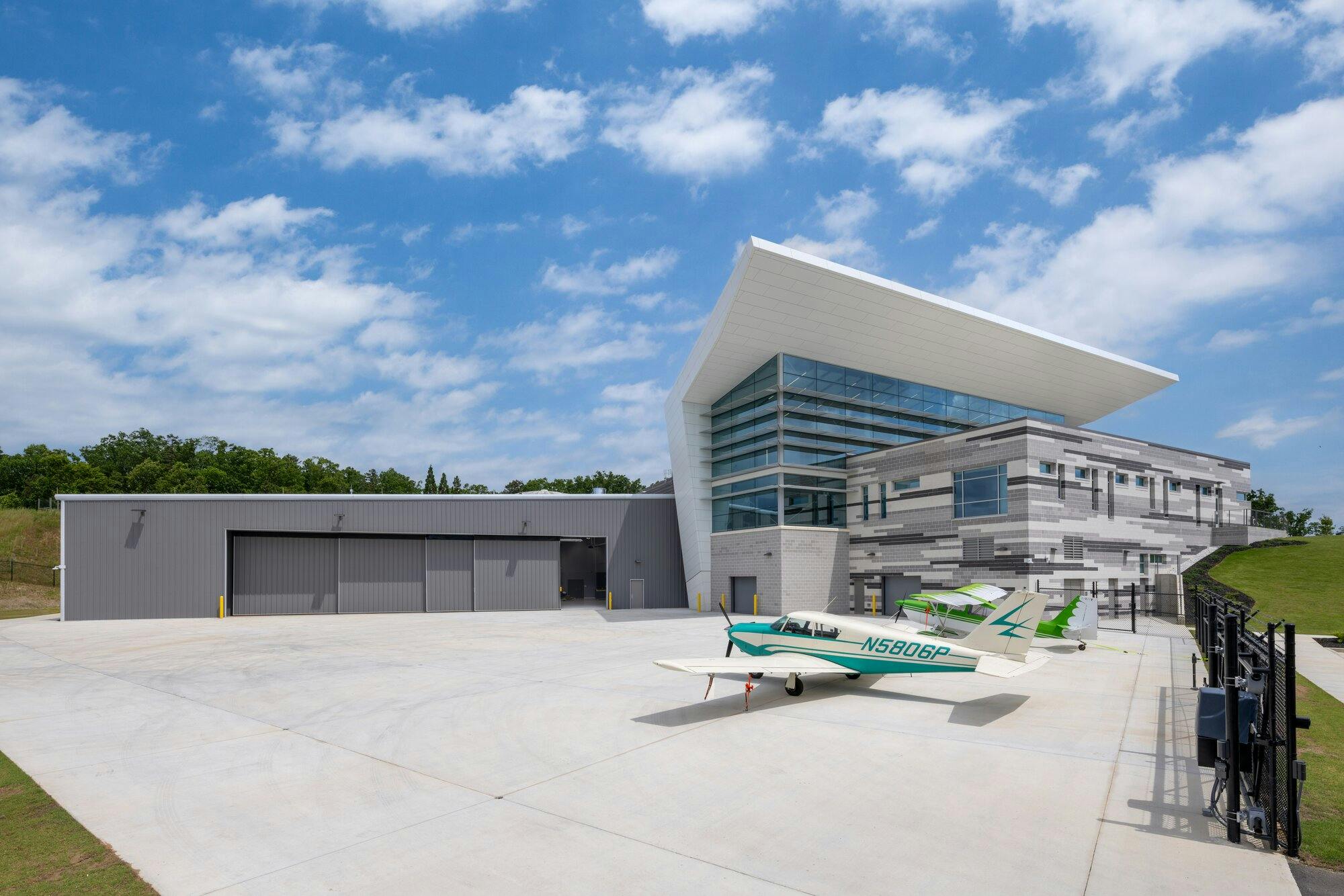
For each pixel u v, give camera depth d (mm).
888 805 8688
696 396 45188
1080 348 44406
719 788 9367
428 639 27016
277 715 14094
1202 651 20688
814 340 39750
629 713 13836
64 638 28484
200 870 7137
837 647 15969
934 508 36969
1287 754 7305
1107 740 11734
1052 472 34125
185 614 38531
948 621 23969
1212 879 6754
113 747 11844
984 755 10836
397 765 10602
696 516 44812
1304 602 34344
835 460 41594
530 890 6590
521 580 43719
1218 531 45812
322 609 41406
